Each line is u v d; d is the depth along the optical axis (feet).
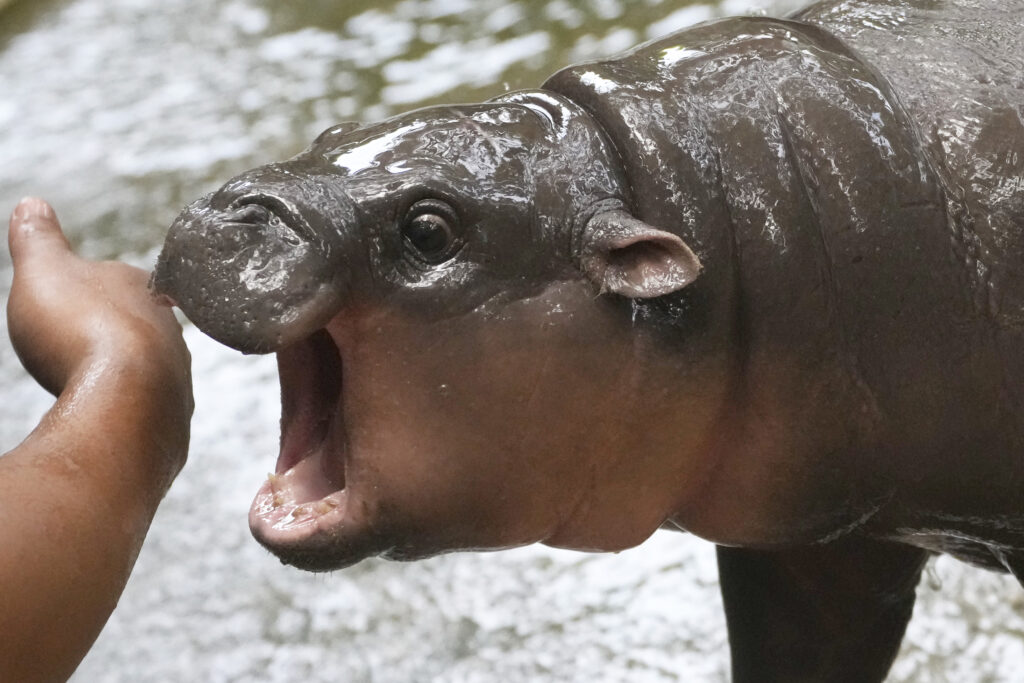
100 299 9.30
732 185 9.70
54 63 24.76
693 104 9.73
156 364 9.18
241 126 20.93
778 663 10.59
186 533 13.89
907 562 10.43
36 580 8.76
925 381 9.79
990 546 10.12
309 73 22.12
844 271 9.73
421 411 9.49
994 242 9.80
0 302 18.11
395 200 9.45
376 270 9.44
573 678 11.79
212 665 12.41
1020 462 9.89
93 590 8.84
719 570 10.55
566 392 9.58
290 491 9.53
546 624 12.23
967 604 11.87
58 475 8.90
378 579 13.08
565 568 12.84
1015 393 9.85
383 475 9.50
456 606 12.61
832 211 9.73
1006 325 9.81
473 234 9.50
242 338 9.29
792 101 9.76
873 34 10.00
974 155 9.82
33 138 22.12
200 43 24.21
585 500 9.74
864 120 9.77
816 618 10.52
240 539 13.73
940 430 9.83
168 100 22.35
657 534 13.09
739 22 9.95
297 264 9.34
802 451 9.81
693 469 9.83
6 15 27.22
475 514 9.60
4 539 8.75
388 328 9.46
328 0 24.48
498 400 9.53
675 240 9.47
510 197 9.53
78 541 8.84
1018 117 9.86
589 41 20.62
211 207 9.40
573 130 9.64
